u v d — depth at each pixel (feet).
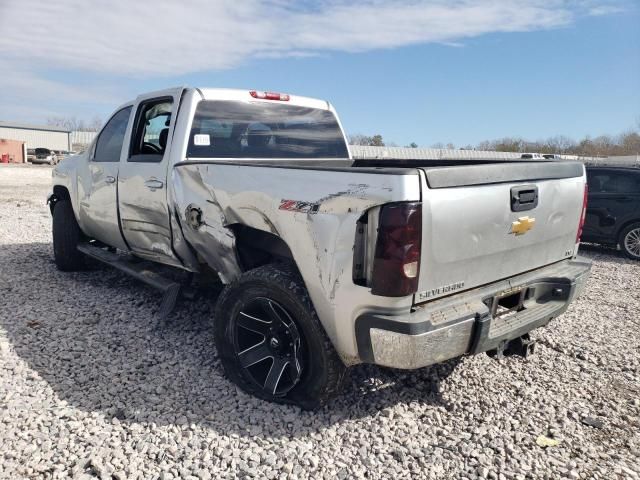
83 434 9.71
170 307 14.20
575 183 12.14
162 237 14.57
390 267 8.56
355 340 9.39
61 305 16.75
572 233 12.44
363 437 9.92
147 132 15.35
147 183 14.55
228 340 11.55
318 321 10.03
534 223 10.82
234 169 11.35
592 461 9.50
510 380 12.54
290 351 10.82
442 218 8.87
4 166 126.11
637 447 10.00
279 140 16.03
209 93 14.32
